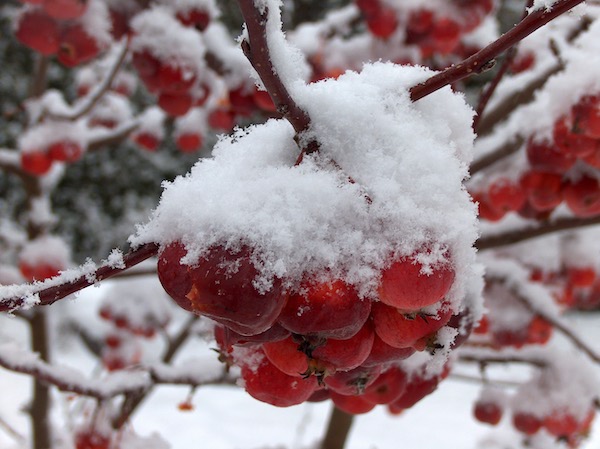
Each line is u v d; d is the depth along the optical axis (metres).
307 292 0.17
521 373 1.37
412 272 0.18
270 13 0.18
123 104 0.69
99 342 0.85
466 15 0.45
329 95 0.19
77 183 1.63
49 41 0.42
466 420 1.30
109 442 0.39
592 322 1.82
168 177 1.67
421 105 0.20
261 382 0.20
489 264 0.49
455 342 0.22
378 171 0.19
